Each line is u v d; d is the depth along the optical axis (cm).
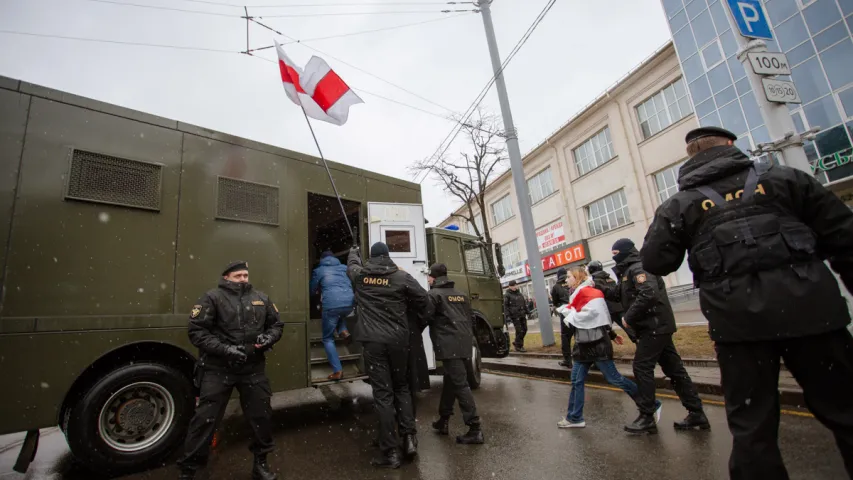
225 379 310
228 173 447
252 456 386
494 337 729
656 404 383
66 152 352
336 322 494
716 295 197
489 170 1574
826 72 1216
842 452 175
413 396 414
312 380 469
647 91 1719
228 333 316
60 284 330
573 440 380
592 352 406
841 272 188
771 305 180
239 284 336
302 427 481
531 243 1011
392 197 618
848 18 1178
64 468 378
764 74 369
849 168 1180
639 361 387
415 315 423
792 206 194
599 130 1955
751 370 188
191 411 370
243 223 447
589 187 2012
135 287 365
